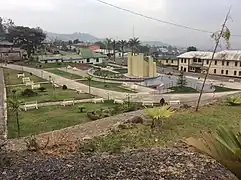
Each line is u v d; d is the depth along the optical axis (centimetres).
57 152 732
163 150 702
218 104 1455
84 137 888
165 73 6241
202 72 6281
